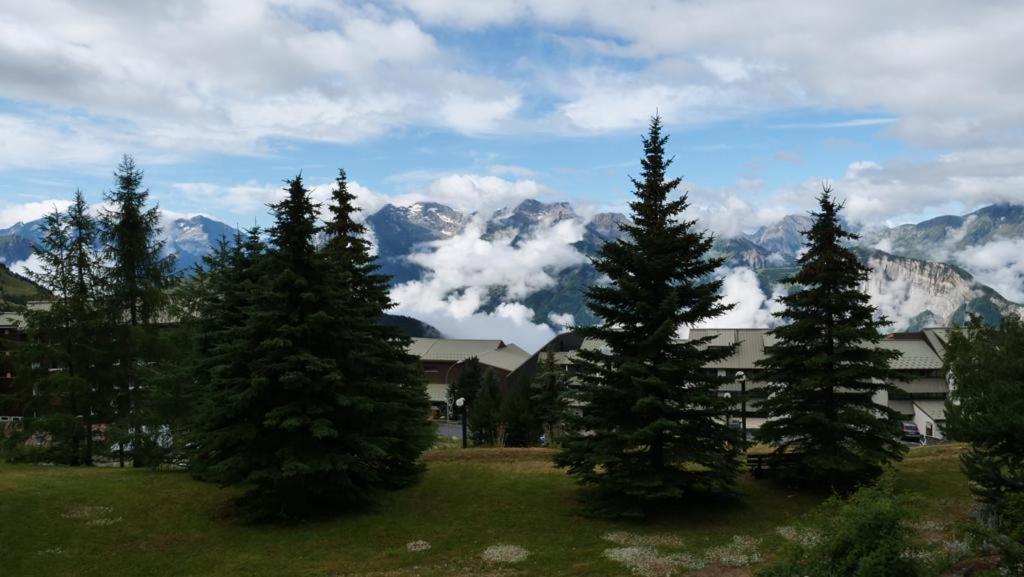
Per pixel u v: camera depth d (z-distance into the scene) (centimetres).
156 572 1903
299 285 2262
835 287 2581
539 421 6406
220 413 2258
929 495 2502
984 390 2316
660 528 2289
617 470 2419
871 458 2431
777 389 2717
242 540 2170
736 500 2555
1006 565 1259
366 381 2547
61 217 3394
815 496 2589
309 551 2081
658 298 2417
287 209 2292
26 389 3362
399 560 2003
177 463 3275
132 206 3638
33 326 3319
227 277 3008
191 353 3269
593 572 1867
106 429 3453
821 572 1289
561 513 2461
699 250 2389
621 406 2406
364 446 2316
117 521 2273
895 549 1225
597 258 2516
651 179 2442
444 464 3275
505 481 2912
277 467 2239
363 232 3089
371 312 2858
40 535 2103
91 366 3434
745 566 1866
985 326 2777
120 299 3547
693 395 2291
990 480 1809
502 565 1950
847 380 2495
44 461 3394
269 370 2241
